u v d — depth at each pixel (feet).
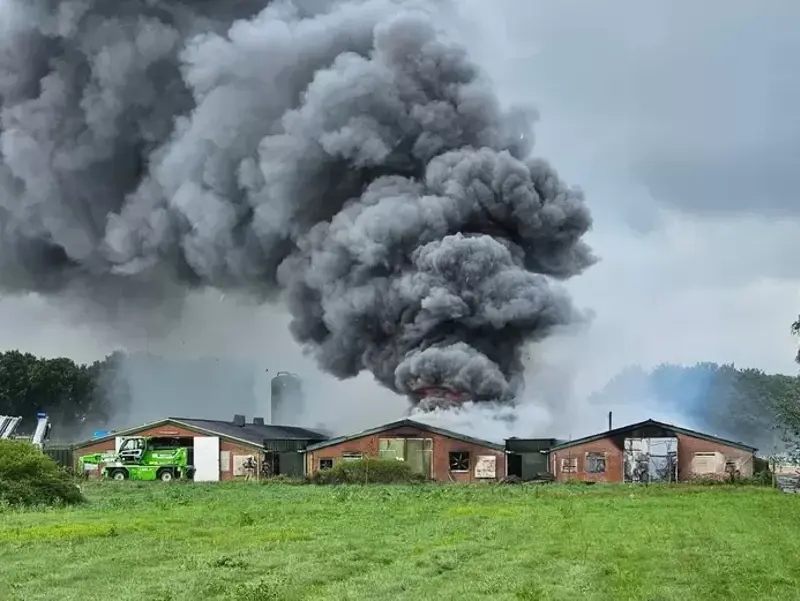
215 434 191.21
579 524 81.10
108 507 104.78
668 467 171.01
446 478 176.35
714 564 56.95
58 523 82.53
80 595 47.83
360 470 166.61
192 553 62.18
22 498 103.65
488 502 111.24
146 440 192.85
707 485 155.63
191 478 190.60
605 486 152.35
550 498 118.83
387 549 64.23
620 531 75.36
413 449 178.91
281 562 57.62
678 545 66.13
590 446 174.29
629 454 172.76
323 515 92.02
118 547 65.31
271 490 141.08
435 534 73.10
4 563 57.98
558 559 59.36
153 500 116.37
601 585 50.06
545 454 176.35
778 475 163.43
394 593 47.67
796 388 177.58
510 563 57.16
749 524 81.25
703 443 171.42
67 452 199.93
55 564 57.52
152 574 53.98
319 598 46.14
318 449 183.73
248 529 77.41
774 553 61.77
